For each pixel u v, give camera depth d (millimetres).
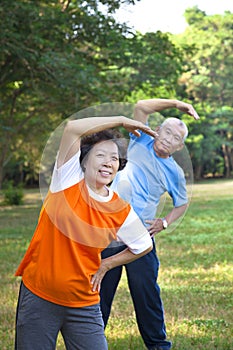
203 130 52156
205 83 52062
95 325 3379
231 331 5727
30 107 25344
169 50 21766
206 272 9359
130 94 20094
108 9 19547
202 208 24500
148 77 21094
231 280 8617
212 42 53344
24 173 52219
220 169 60031
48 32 19047
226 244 12906
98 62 20688
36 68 18469
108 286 4660
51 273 3260
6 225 19594
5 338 5598
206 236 14477
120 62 20875
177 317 6301
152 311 4852
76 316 3338
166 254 11414
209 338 5457
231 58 53469
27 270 3340
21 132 27328
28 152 31109
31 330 3316
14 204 31297
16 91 22625
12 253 12258
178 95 51906
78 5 19578
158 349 4926
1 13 16250
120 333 5695
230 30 54594
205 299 7207
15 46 16750
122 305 6930
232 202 27859
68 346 3406
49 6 19109
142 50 20516
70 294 3285
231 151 59312
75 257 3254
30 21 17109
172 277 8883
